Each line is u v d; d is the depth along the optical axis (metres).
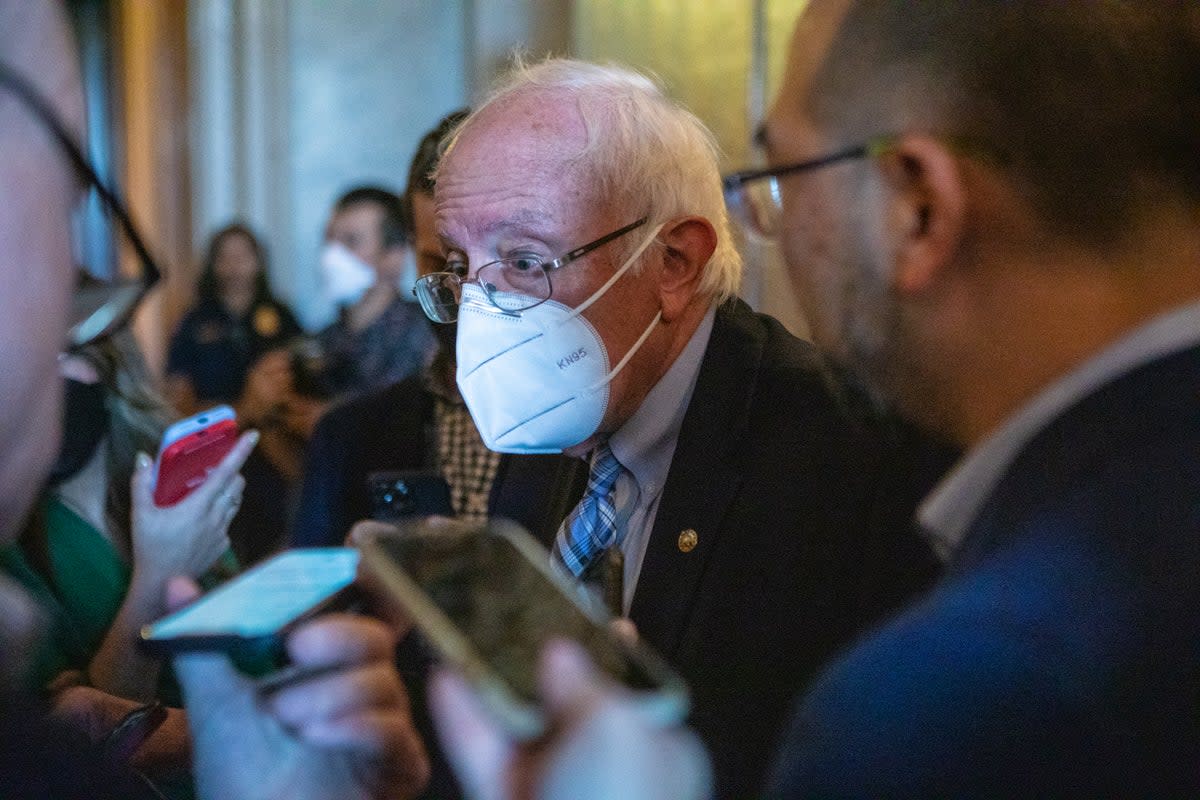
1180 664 0.72
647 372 1.53
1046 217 0.84
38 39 0.82
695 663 1.46
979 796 0.72
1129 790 0.71
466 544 0.89
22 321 0.80
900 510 1.47
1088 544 0.75
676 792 0.68
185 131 5.70
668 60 4.03
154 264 0.97
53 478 1.85
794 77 0.97
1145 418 0.77
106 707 1.54
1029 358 0.85
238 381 4.71
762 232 1.06
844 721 0.76
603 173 1.47
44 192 0.82
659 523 1.51
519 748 0.73
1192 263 0.83
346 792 0.96
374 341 3.81
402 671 1.56
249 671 0.98
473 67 4.97
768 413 1.55
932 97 0.87
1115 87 0.83
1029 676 0.72
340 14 5.46
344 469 2.09
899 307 0.90
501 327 1.48
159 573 1.72
